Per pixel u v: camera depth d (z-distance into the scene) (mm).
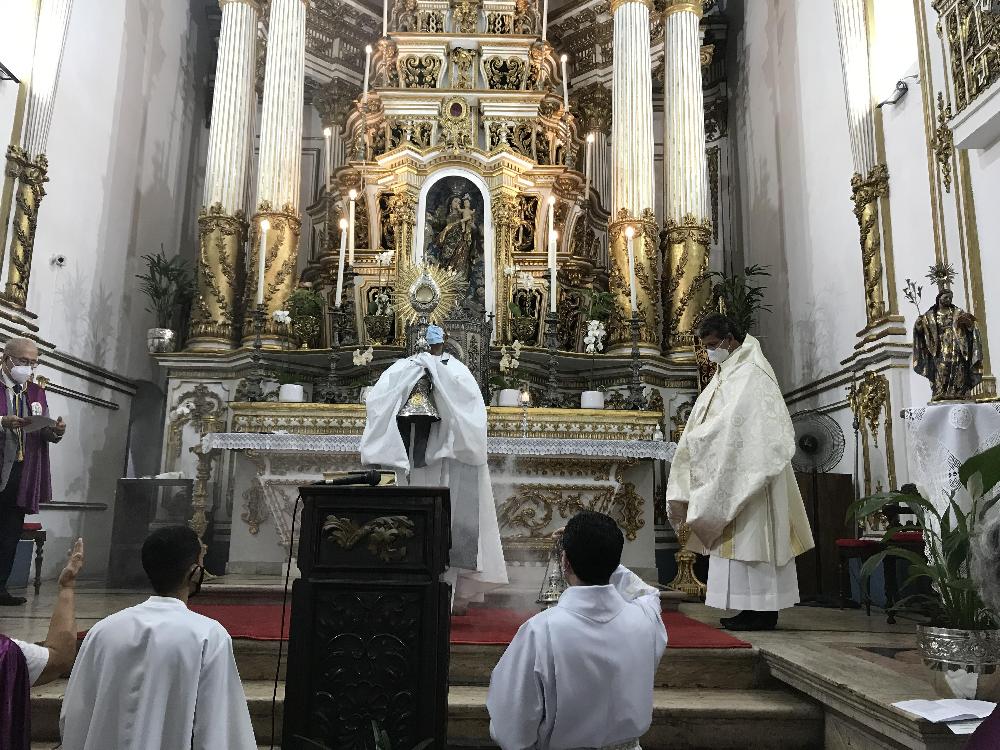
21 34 7730
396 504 3014
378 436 4914
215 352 9664
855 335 8289
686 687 4312
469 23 11328
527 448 6738
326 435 6973
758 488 4812
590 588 2430
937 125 6715
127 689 2203
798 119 9938
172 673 2217
